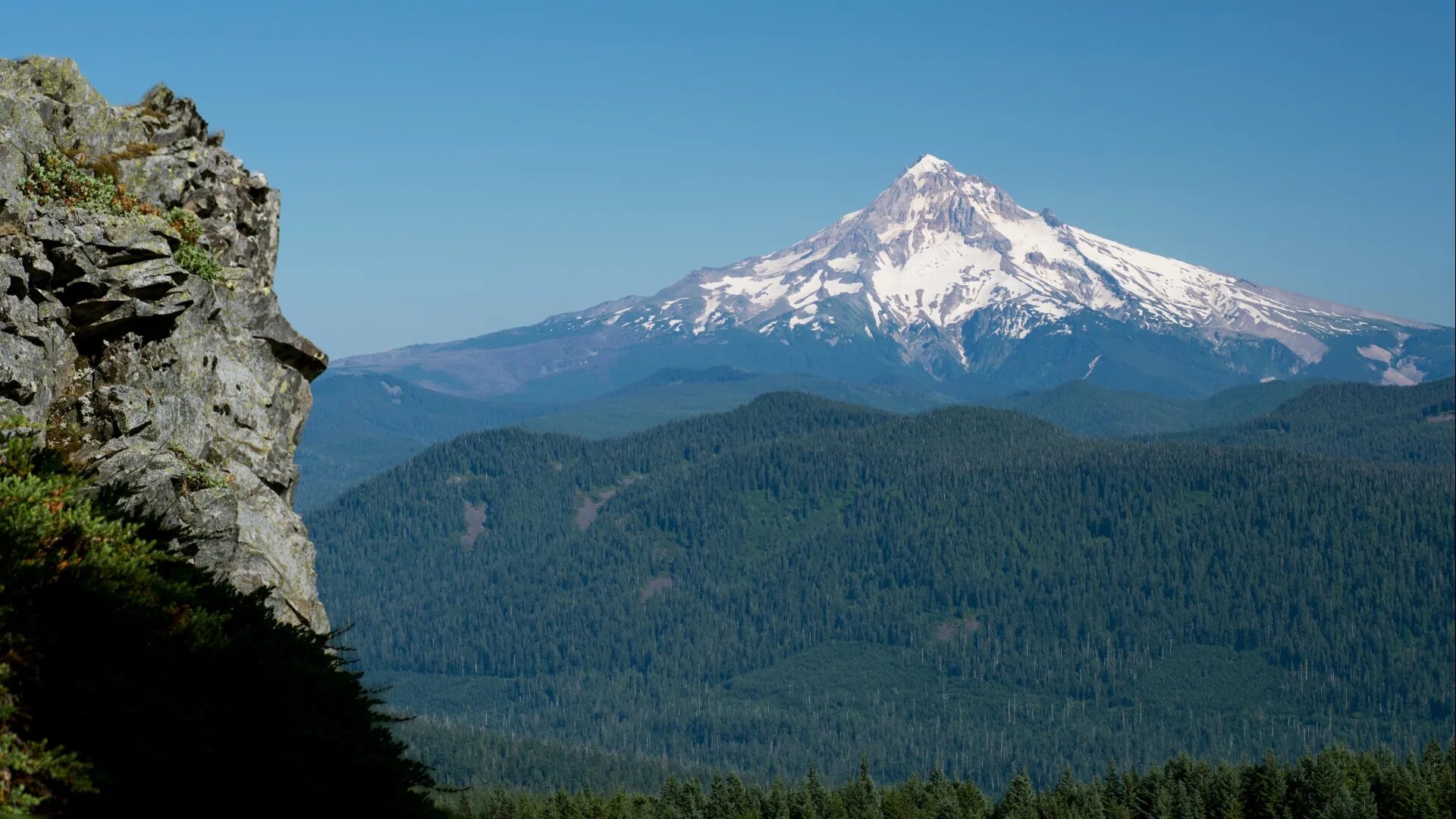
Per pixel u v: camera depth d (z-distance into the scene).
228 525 58.31
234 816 40.34
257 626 47.59
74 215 58.12
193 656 42.81
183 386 61.78
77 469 50.97
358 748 46.88
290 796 42.16
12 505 42.16
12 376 52.62
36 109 61.47
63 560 41.53
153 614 42.50
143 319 59.47
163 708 39.41
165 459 56.72
